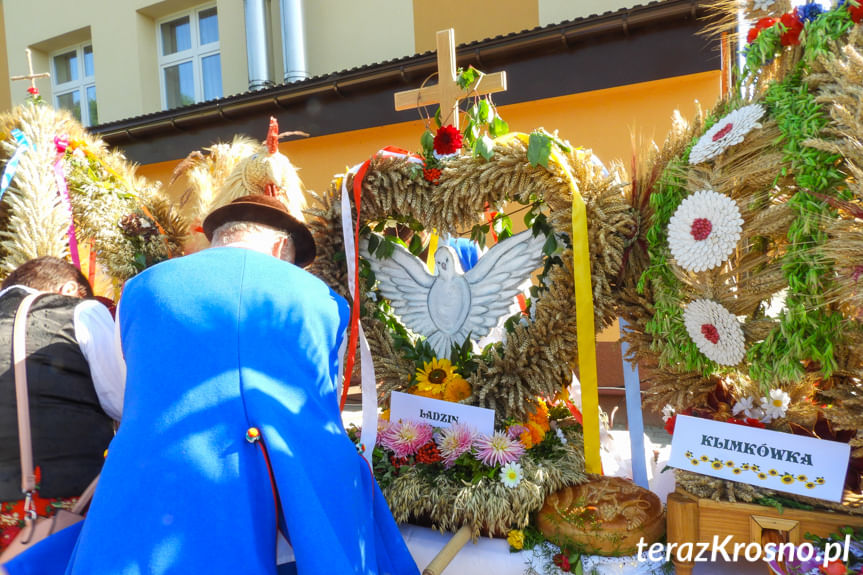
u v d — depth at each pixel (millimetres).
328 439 1172
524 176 1623
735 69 1487
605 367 4043
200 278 1231
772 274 1229
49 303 1440
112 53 7344
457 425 1623
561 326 1627
